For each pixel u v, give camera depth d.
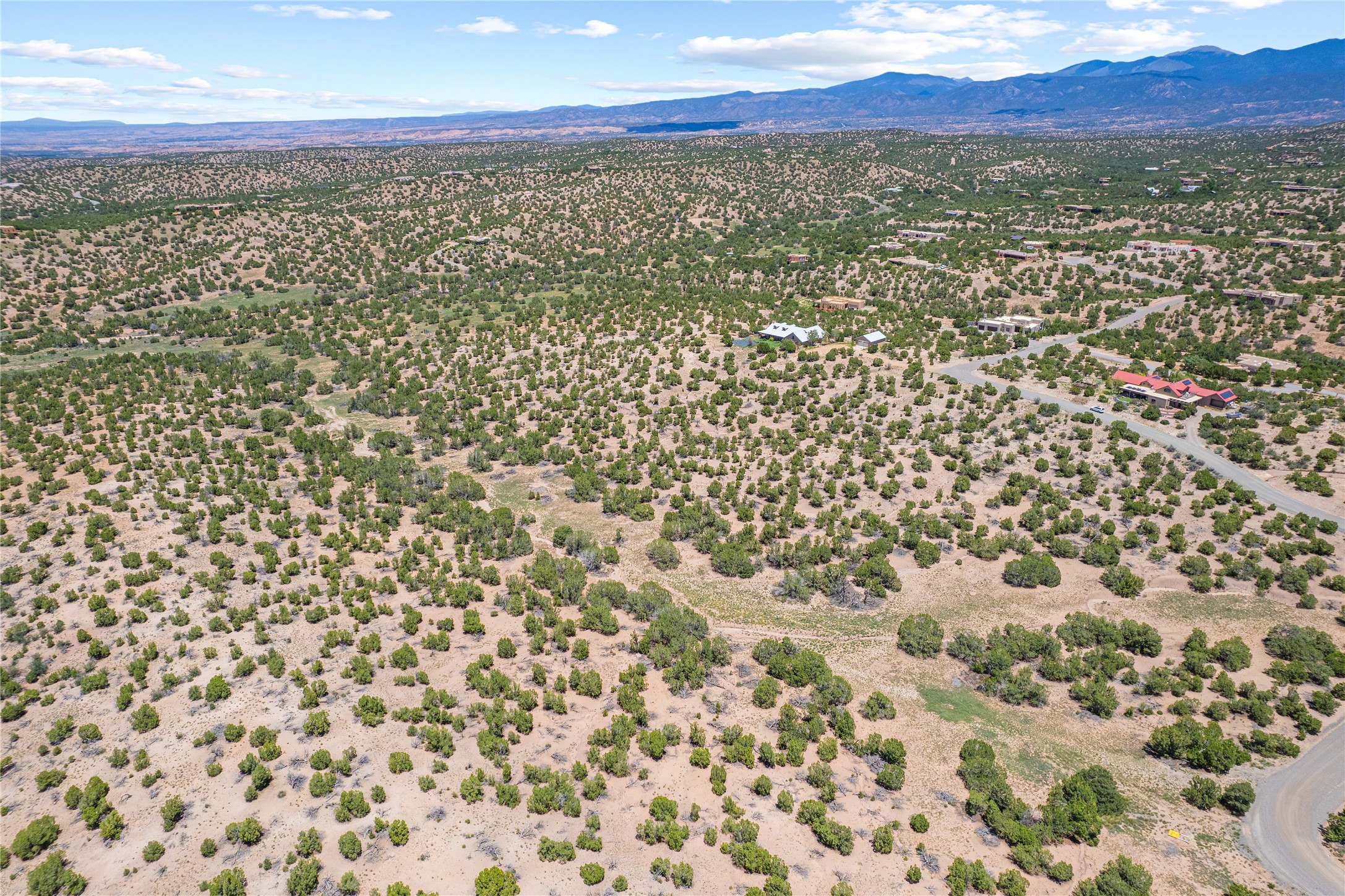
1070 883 54.00
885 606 90.38
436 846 56.19
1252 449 120.25
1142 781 63.91
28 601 84.69
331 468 123.00
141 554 94.69
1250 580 92.31
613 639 83.19
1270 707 70.56
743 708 72.62
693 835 58.16
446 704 70.94
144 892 52.34
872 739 66.50
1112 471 118.50
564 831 58.09
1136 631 80.50
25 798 60.22
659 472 122.19
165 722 68.44
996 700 74.31
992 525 106.94
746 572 96.50
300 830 57.44
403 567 94.50
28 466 120.44
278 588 90.12
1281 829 58.59
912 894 53.00
